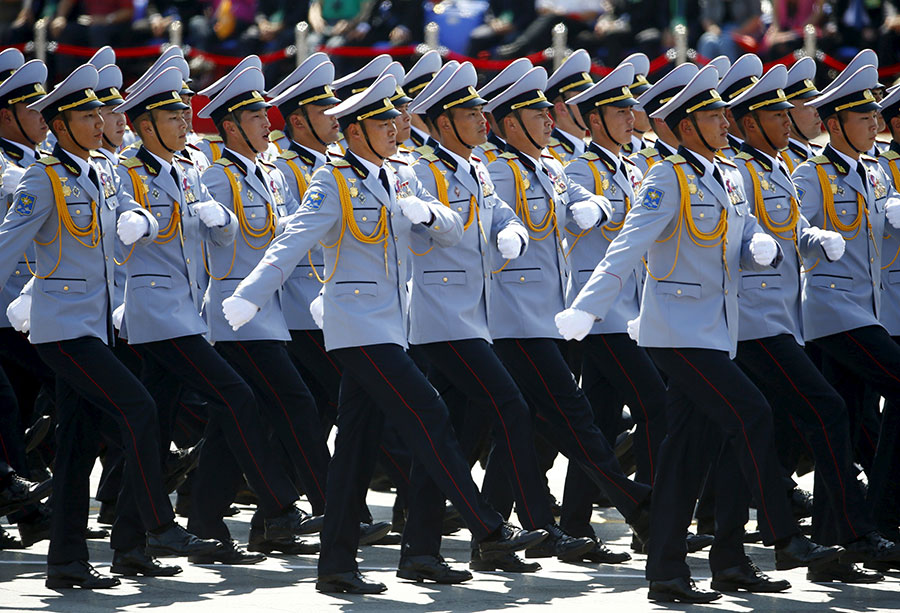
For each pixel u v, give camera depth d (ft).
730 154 99.45
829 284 90.33
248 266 96.63
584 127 106.01
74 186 81.92
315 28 198.18
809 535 99.35
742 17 192.65
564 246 95.76
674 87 92.43
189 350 88.58
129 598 78.48
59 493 81.00
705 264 79.00
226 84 97.04
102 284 82.79
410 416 79.00
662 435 93.45
